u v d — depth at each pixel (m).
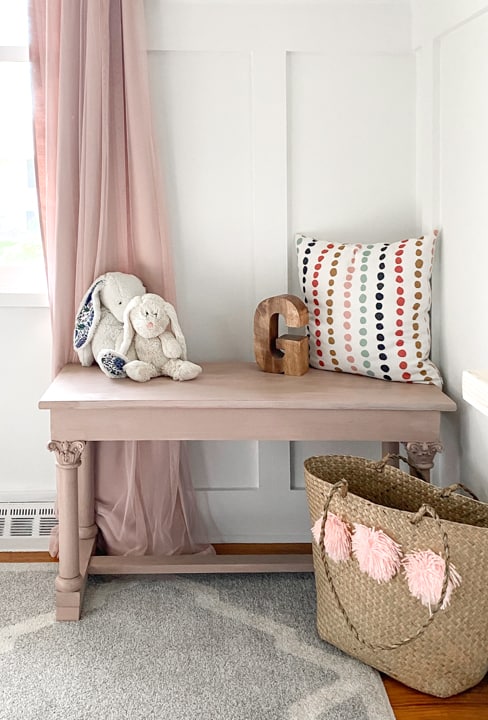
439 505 2.12
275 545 2.82
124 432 2.24
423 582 1.83
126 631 2.22
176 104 2.65
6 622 2.27
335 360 2.55
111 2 2.54
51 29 2.51
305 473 2.17
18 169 2.85
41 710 1.88
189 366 2.43
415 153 2.69
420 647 1.92
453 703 1.93
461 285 2.36
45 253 2.63
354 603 2.02
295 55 2.64
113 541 2.67
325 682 1.99
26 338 2.76
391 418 2.25
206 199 2.69
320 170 2.69
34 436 2.81
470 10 2.16
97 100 2.50
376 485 2.25
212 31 2.61
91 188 2.53
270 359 2.57
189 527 2.71
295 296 2.57
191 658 2.09
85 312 2.54
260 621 2.27
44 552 2.74
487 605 1.86
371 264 2.48
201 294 2.74
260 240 2.70
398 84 2.67
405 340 2.44
